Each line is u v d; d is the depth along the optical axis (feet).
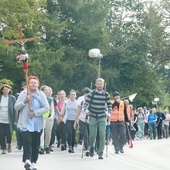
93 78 194.39
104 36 195.21
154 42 242.17
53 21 179.32
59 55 167.94
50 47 177.58
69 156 64.13
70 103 73.05
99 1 197.57
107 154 67.05
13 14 116.67
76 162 56.24
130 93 229.04
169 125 165.78
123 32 242.99
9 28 119.96
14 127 65.57
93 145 62.34
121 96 226.38
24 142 44.91
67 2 191.11
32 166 45.78
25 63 45.91
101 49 199.62
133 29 245.24
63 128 74.33
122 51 224.33
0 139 65.77
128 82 234.99
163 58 246.06
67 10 194.08
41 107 45.47
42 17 172.55
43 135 67.15
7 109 65.16
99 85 60.75
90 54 87.71
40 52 162.20
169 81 256.11
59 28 178.09
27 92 45.06
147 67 236.63
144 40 240.32
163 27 243.19
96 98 60.59
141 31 242.58
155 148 90.99
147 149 86.79
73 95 73.51
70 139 71.26
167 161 63.21
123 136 71.46
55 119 72.43
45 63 163.53
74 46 195.42
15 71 155.74
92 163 55.42
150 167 53.93
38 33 173.37
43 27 178.09
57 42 183.93
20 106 44.86
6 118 65.31
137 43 236.63
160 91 253.24
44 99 45.57
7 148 73.10
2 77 155.84
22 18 118.32
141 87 235.40
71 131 71.67
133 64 231.30
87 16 196.13
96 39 194.08
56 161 57.06
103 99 60.70
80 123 66.49
